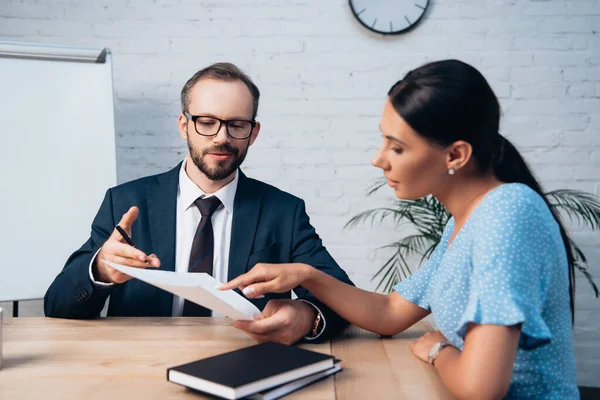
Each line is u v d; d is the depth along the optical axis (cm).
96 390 83
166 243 153
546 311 86
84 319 127
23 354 100
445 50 248
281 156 254
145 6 252
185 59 253
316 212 255
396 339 116
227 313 103
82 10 252
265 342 100
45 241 207
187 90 152
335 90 252
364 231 254
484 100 88
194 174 157
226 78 148
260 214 158
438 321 98
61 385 85
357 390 86
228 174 152
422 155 89
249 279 107
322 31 251
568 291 90
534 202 85
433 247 234
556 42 246
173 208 156
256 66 253
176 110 253
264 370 82
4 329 117
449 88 86
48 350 102
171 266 152
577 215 235
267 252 154
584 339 248
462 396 79
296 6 251
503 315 78
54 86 214
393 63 250
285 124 254
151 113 253
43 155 210
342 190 254
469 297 87
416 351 103
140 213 155
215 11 252
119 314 150
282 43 252
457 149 89
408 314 116
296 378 84
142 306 150
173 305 152
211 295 96
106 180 215
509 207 84
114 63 252
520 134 249
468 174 93
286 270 109
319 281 113
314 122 253
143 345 105
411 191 94
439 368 88
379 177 252
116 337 111
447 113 86
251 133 151
